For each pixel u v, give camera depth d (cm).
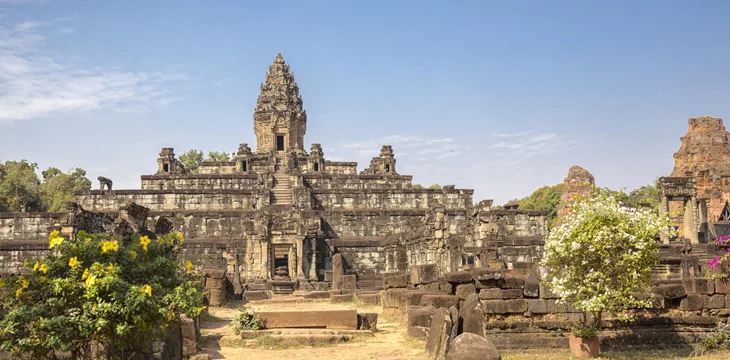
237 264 5669
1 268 5934
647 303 2017
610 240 1986
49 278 1356
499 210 7156
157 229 3984
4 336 1308
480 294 2136
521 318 2119
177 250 2281
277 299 4206
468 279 2208
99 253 1421
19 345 1291
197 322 2139
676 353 2066
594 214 2025
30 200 9775
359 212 7206
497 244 5241
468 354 1509
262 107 9994
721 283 2270
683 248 5497
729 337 2122
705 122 9988
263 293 4347
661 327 2197
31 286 1354
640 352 2083
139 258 1534
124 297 1327
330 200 7638
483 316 1984
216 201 7544
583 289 1972
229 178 8175
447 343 1831
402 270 5906
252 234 6406
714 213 9356
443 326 1872
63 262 1379
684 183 7544
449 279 2217
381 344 2209
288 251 6644
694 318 2220
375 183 8394
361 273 6706
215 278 3769
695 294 2262
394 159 9500
